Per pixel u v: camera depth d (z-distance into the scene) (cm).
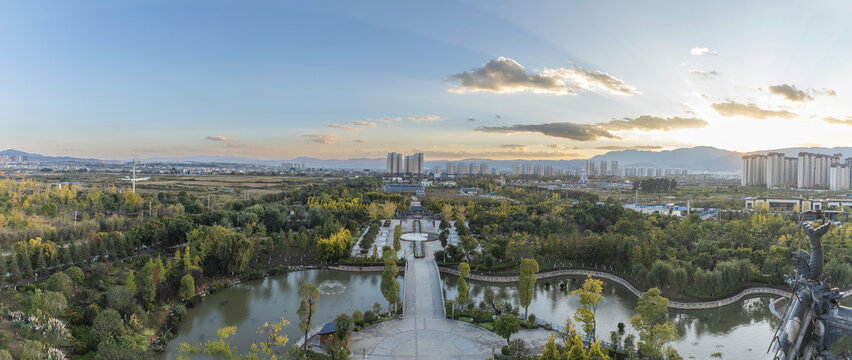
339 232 17438
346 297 12562
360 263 15450
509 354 8569
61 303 9575
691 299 12244
